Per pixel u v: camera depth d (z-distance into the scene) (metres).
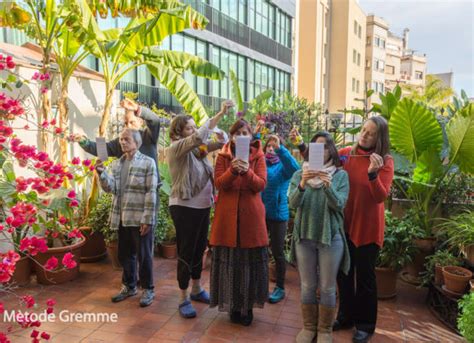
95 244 4.97
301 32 28.19
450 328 3.39
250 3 18.39
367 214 3.02
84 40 4.85
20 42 8.44
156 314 3.59
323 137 3.01
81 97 5.67
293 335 3.25
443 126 4.96
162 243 5.21
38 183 2.41
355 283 3.30
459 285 3.39
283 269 3.94
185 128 3.48
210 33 15.35
